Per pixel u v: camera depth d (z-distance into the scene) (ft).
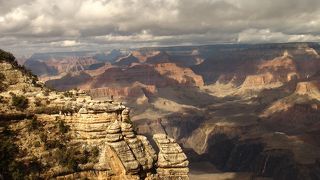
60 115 151.12
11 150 137.90
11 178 134.21
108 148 147.84
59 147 145.48
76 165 143.95
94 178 145.07
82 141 149.28
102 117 151.53
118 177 146.72
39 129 146.61
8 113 144.05
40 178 138.00
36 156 140.77
